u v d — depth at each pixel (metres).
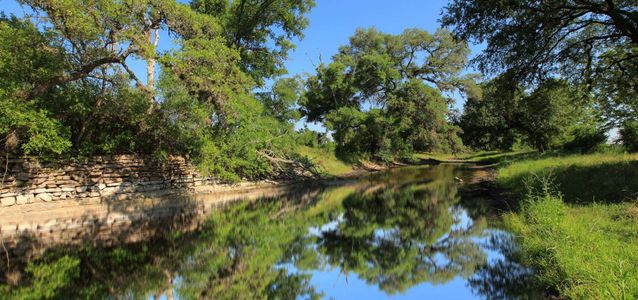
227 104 14.52
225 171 16.30
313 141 35.97
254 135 17.70
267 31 26.44
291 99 28.03
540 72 14.57
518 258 7.07
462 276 6.68
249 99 17.30
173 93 14.09
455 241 9.09
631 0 12.27
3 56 10.31
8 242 9.37
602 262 5.03
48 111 11.16
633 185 9.77
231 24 24.67
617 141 20.30
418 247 9.02
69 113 12.73
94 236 10.20
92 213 12.65
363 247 9.30
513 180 16.31
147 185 15.70
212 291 6.42
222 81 14.00
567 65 15.18
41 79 11.37
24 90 11.03
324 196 19.11
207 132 15.39
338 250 9.09
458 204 14.31
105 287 6.55
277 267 7.80
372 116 37.88
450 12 13.88
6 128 10.27
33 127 10.36
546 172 14.52
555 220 7.62
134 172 15.24
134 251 8.87
